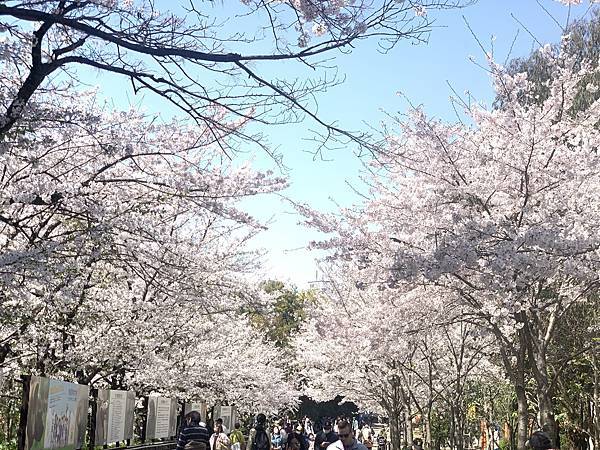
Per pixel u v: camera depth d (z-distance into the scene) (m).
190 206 12.66
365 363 21.86
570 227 11.52
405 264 11.88
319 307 23.67
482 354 21.42
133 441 19.72
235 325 26.42
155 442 20.89
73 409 12.93
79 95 11.77
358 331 16.61
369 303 19.38
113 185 12.11
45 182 10.78
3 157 10.58
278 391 38.59
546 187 12.62
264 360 38.84
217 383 24.88
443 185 13.22
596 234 11.58
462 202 13.40
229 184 11.84
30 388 10.45
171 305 16.84
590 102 16.47
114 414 16.38
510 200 12.80
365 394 28.44
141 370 18.58
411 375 23.95
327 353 23.77
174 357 20.44
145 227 11.73
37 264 10.29
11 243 12.11
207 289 16.09
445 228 12.62
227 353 26.00
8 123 8.48
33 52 8.23
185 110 7.95
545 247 11.20
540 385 12.91
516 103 13.11
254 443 22.92
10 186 10.62
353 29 7.32
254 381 31.95
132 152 10.88
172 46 7.66
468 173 13.26
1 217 10.23
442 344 22.05
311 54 7.37
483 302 14.34
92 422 14.98
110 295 16.08
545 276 11.78
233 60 7.35
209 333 20.03
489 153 12.81
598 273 11.68
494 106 16.75
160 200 12.35
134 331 16.94
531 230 11.31
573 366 19.48
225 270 17.16
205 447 15.11
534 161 12.50
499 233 11.71
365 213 14.17
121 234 12.09
